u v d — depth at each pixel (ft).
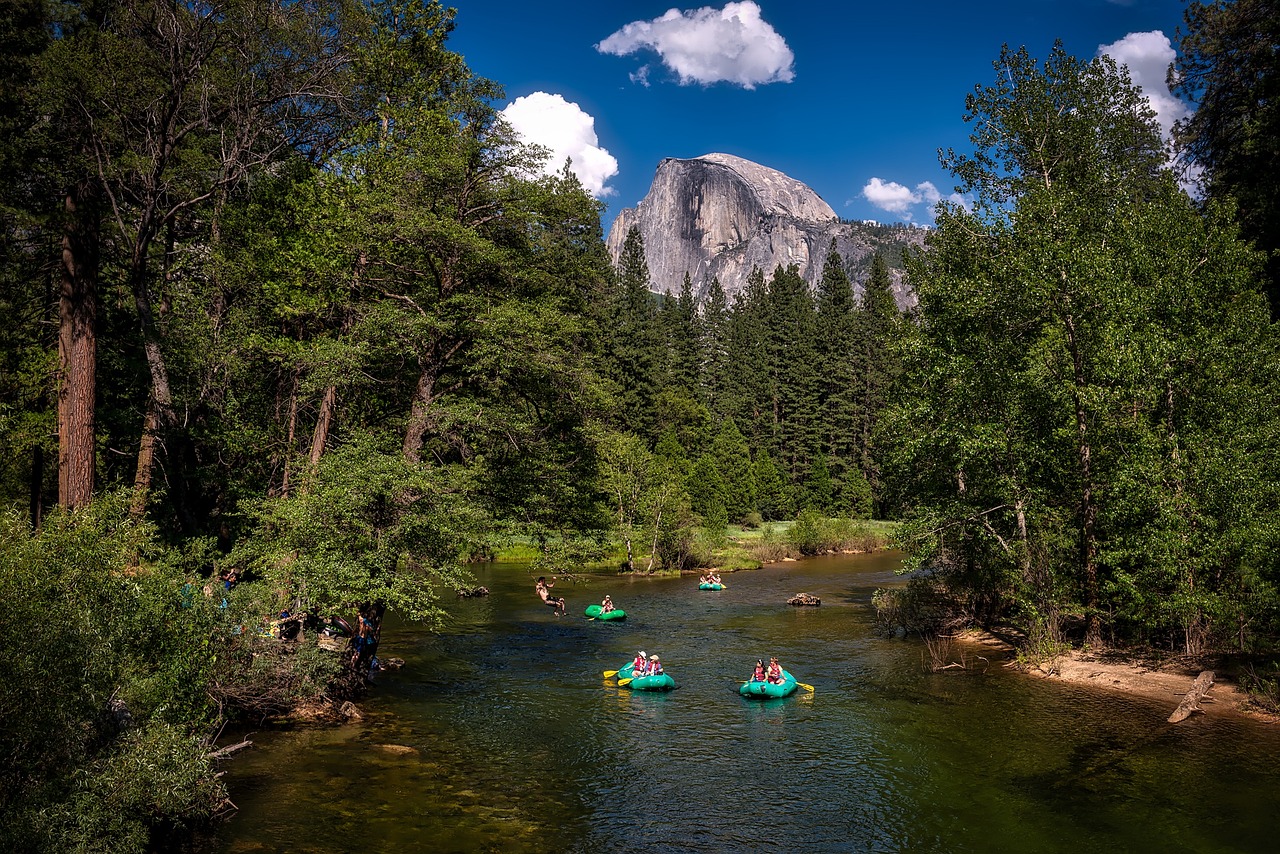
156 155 71.20
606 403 69.15
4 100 62.69
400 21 88.99
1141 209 76.79
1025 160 88.58
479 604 109.50
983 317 74.23
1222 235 70.74
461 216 67.97
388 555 53.88
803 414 272.10
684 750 49.11
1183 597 57.93
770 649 80.48
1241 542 55.62
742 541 185.98
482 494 66.28
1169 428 65.16
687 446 235.61
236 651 46.26
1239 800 39.73
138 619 32.50
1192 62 104.06
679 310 311.88
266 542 55.57
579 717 56.13
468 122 70.85
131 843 26.58
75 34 67.36
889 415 81.15
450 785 42.42
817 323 299.58
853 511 248.93
